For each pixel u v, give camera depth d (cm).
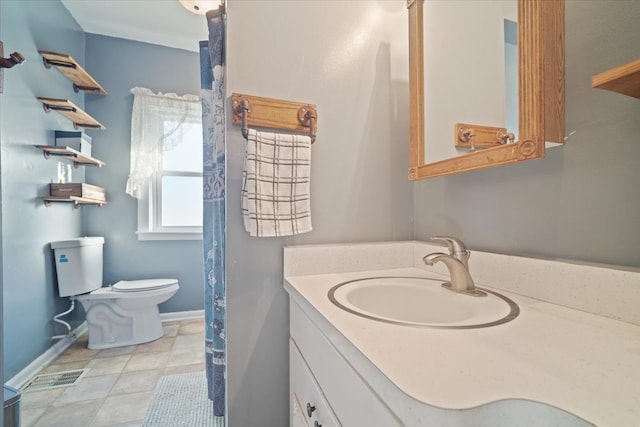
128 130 255
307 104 103
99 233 246
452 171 88
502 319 56
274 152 95
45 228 190
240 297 97
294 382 91
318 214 106
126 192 251
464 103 90
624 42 55
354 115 110
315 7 106
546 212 69
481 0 86
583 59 61
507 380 36
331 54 107
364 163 111
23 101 171
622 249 55
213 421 135
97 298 211
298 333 87
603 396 32
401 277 94
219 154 122
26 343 169
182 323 258
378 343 46
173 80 267
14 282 160
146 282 236
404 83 117
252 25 98
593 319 56
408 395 33
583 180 62
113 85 252
